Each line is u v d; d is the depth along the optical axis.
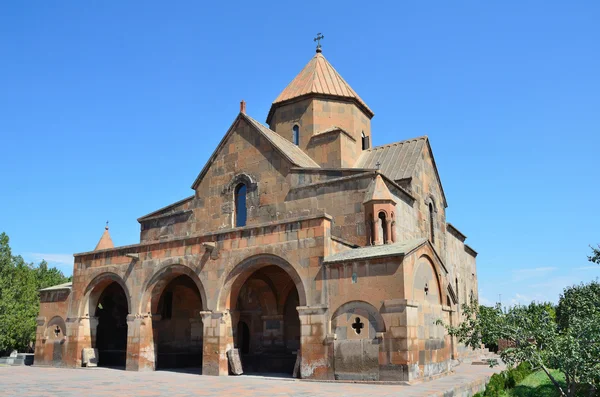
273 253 19.14
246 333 23.22
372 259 16.94
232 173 25.75
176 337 25.53
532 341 15.80
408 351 15.81
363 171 22.14
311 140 28.47
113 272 23.95
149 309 22.53
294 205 23.48
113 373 21.08
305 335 17.75
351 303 17.11
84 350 24.44
